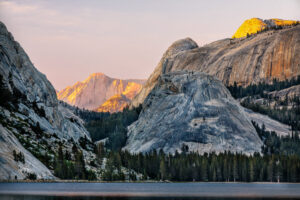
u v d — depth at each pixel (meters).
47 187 146.62
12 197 116.44
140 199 126.50
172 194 142.38
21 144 161.00
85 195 131.88
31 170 145.38
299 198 133.00
